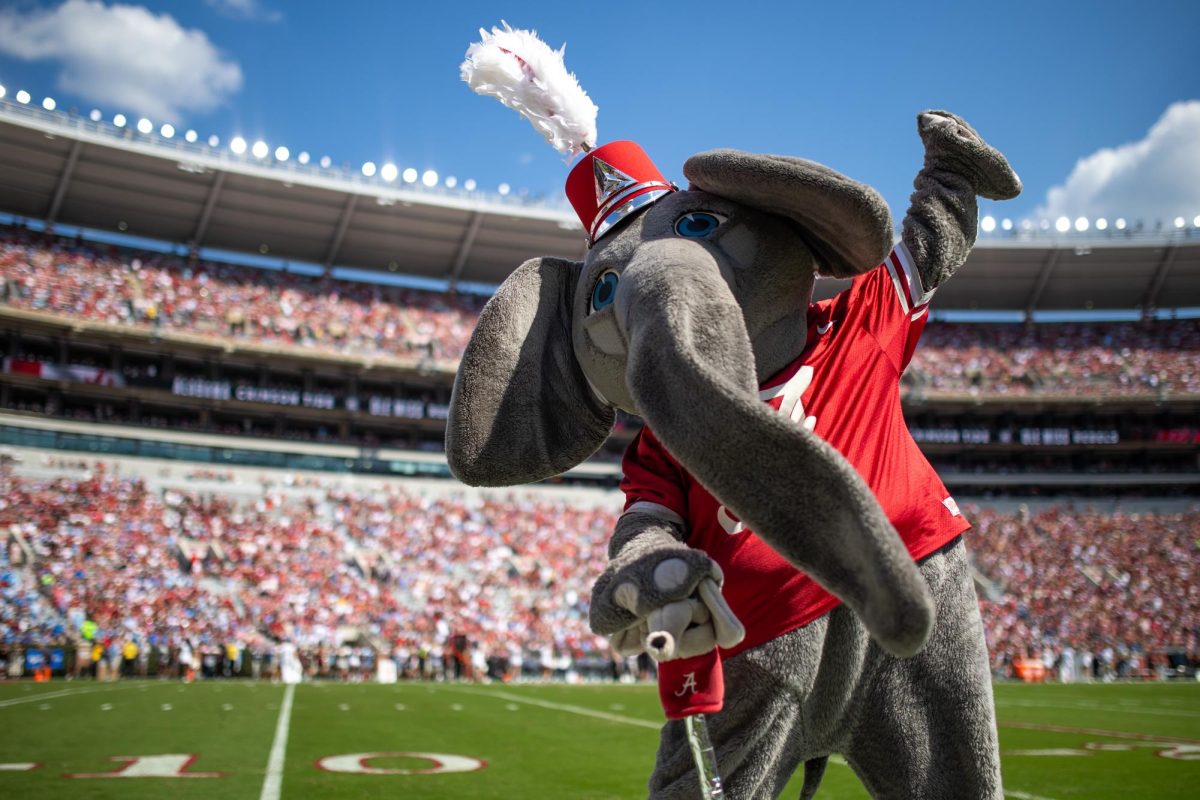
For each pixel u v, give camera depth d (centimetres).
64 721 1372
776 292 270
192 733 1253
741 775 257
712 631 220
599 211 290
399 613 3092
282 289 4034
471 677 2964
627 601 223
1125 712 1880
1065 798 827
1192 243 4347
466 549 3494
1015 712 1878
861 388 289
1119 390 4372
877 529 195
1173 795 843
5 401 3434
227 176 3722
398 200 3906
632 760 1070
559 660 3098
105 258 3797
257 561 3138
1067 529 4109
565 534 3709
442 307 4272
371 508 3584
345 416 3856
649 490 275
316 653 2855
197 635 2733
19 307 3356
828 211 257
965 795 273
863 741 280
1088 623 3628
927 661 276
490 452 288
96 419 3425
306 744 1166
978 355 4578
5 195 3666
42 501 3072
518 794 834
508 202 4053
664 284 232
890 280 305
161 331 3534
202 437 3562
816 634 263
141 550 3009
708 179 265
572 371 294
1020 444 4412
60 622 2616
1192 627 3622
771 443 200
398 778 909
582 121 298
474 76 302
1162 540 4019
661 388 214
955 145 311
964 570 289
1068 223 4394
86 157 3559
